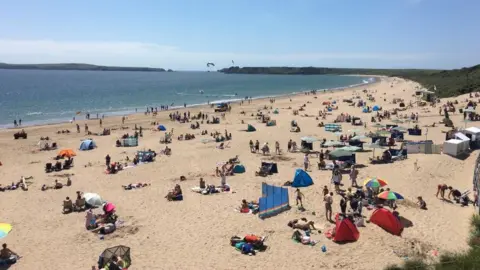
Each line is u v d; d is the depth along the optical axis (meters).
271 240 17.52
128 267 15.36
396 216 18.64
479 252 14.73
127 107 88.75
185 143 42.31
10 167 33.12
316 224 18.97
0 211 22.23
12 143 43.41
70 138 46.50
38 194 25.41
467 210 20.64
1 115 74.38
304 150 36.84
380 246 16.55
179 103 97.75
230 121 59.44
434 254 15.61
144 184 26.61
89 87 169.75
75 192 25.64
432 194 23.22
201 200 23.08
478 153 32.41
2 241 18.17
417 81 165.88
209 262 15.73
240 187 25.45
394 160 30.73
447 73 153.50
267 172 28.47
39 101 104.25
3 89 151.38
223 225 19.33
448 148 31.69
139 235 18.47
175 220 20.17
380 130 42.47
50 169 31.55
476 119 49.25
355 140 36.38
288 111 70.75
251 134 47.06
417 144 32.88
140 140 44.72
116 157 36.00
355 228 17.45
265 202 20.11
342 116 56.19
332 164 30.16
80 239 18.22
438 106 64.69
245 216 20.38
